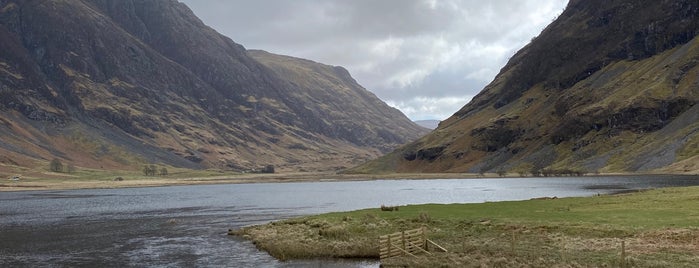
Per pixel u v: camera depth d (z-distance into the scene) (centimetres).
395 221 6066
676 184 14925
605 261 3956
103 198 18125
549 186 17450
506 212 6272
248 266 4831
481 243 4853
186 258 5409
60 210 12481
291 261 4916
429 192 16538
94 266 5147
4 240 7025
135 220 9625
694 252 4003
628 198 7256
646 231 4641
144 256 5622
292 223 6881
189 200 16088
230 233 6994
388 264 4441
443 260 4356
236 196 17850
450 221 5838
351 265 4638
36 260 5491
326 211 10319
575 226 5066
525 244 4700
